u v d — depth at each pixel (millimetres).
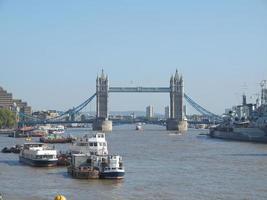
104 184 127812
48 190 119438
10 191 118062
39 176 142375
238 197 110250
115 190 119562
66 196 112375
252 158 197750
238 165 170375
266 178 137500
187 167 164250
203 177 139875
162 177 139875
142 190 119438
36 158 165500
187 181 132375
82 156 143750
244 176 141625
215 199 108312
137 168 160750
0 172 151875
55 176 142125
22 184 128000
